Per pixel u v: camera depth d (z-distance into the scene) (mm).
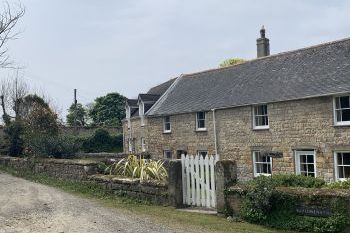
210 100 26875
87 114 62438
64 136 21703
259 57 28578
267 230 8172
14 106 28906
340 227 7539
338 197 7617
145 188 11500
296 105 20844
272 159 21969
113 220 8836
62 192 13352
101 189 13016
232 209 9305
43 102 28406
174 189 10695
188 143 27703
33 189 13914
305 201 8086
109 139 42219
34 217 9070
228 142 24688
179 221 8875
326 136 19516
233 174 9602
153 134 31188
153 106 33438
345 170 18891
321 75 21453
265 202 8492
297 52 25391
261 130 22656
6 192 13102
